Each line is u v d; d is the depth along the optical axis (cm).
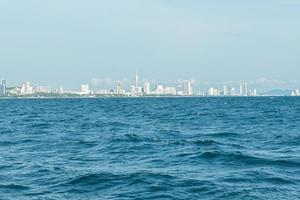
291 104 16212
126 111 11188
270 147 3462
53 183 2108
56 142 4009
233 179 2117
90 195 1883
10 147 3703
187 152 3016
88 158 2931
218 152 2880
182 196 1838
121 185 2022
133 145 3569
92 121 7131
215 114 9131
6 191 1977
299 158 2741
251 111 10462
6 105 18250
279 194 1853
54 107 15250
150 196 1845
